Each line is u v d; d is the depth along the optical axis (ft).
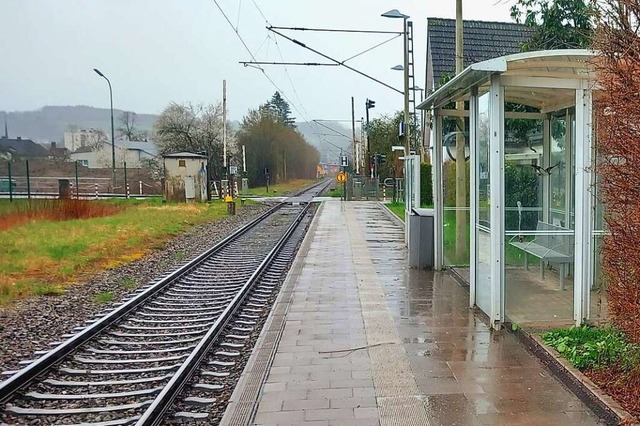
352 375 16.25
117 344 21.58
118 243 48.75
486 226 22.07
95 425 14.32
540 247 25.63
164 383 17.34
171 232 59.00
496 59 18.08
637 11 11.80
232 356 19.94
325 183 279.90
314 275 32.22
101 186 150.51
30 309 27.22
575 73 18.99
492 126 19.79
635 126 12.12
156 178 164.76
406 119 68.18
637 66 11.75
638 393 13.52
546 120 29.22
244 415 13.76
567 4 35.19
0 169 177.37
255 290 30.89
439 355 17.78
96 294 30.86
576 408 13.82
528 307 22.15
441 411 13.75
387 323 21.56
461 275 31.17
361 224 65.46
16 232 53.36
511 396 14.56
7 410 15.24
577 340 17.51
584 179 18.78
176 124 181.68
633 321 13.11
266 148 222.48
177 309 27.20
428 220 33.81
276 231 62.80
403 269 33.94
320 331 20.75
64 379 17.85
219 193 125.18
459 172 33.86
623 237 12.93
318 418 13.55
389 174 142.41
